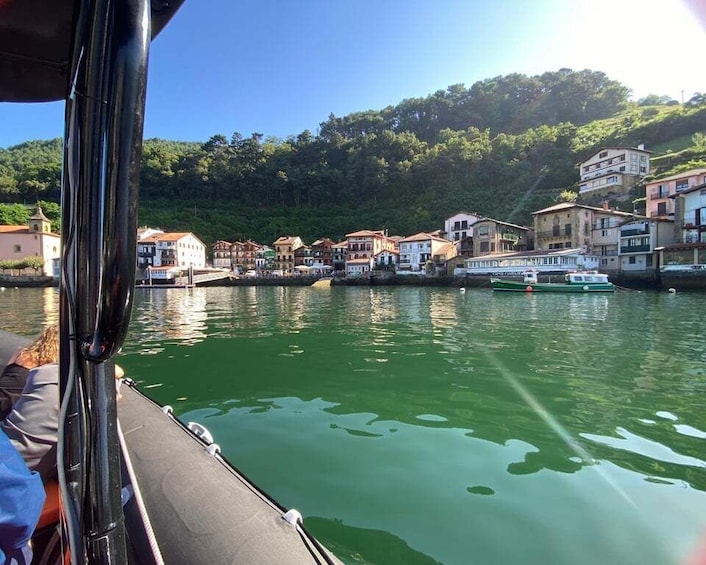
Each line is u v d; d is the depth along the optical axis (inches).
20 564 45.8
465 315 845.2
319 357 425.1
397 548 127.9
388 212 4089.6
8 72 64.4
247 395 291.7
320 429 226.4
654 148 3230.8
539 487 164.7
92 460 36.3
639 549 126.9
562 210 2203.5
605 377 338.0
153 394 295.6
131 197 32.4
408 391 300.0
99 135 31.7
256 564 76.2
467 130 4857.3
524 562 121.2
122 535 38.3
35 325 716.0
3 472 41.9
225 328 665.6
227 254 3540.8
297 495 159.0
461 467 181.6
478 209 3499.0
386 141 4709.6
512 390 302.2
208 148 5408.5
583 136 3678.6
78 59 33.5
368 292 1926.7
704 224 1691.7
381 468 180.7
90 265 32.8
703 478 172.6
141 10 32.6
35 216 2679.6
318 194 4621.1
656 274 1716.3
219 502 93.3
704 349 455.2
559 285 1620.3
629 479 171.6
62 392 37.7
